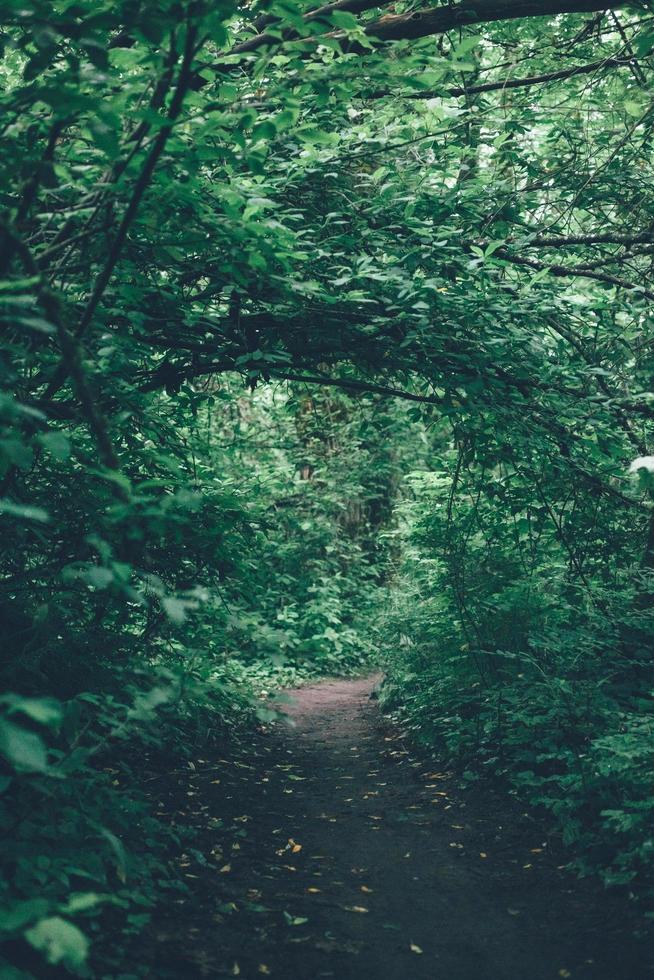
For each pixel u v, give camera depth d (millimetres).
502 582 8023
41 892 3240
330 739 8453
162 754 6328
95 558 4672
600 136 6934
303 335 6430
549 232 7168
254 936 3678
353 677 13781
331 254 5605
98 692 4531
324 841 5148
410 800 6031
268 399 14531
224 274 5453
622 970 3418
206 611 5164
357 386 6844
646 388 7738
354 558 16406
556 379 6523
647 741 4766
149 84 3551
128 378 5461
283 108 5129
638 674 6703
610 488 7121
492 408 6371
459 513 8492
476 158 6996
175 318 5773
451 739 6934
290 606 14656
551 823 5199
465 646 7727
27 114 3467
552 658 6773
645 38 5566
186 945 3475
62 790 3619
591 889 4250
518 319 6137
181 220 4406
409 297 5523
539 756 5422
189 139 4270
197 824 5078
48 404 3967
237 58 3871
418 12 5516
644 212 7312
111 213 3789
